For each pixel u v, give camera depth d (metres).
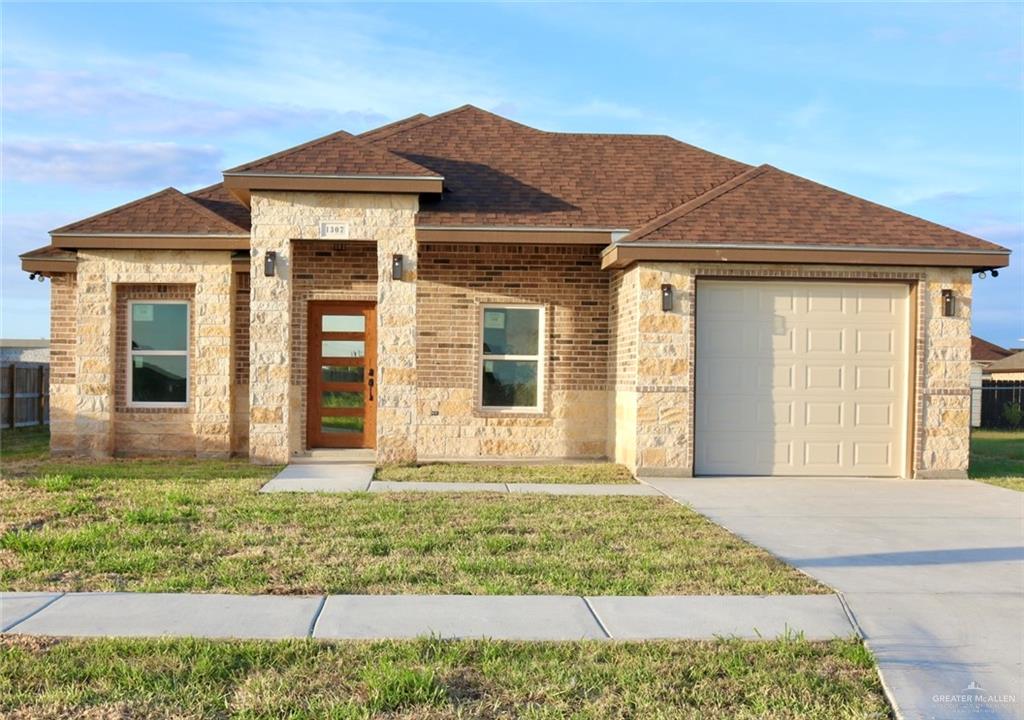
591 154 18.88
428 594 7.46
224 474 14.11
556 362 17.44
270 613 6.88
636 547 9.31
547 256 17.44
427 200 16.52
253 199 15.54
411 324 15.64
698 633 6.61
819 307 15.38
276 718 5.12
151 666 5.78
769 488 13.89
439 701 5.39
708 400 15.26
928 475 15.20
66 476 12.82
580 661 6.04
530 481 14.12
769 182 16.45
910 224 15.63
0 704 5.22
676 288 14.93
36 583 7.61
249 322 17.02
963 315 15.29
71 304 17.64
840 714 5.40
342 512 10.80
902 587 8.01
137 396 17.36
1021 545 9.84
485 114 19.89
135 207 17.17
